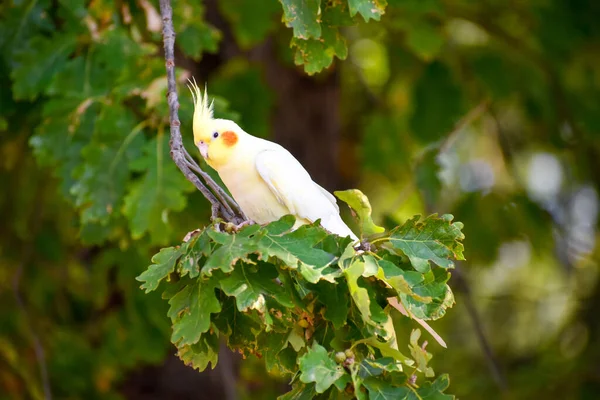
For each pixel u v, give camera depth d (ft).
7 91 32.58
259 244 16.97
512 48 46.80
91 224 31.32
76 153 30.37
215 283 17.29
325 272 16.92
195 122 23.21
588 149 49.75
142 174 30.14
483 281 56.85
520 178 49.98
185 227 33.01
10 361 39.09
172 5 31.99
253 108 40.86
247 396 44.50
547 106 47.65
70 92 30.83
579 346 50.65
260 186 22.84
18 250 42.29
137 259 39.99
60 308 44.37
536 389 47.24
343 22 23.62
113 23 31.89
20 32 31.58
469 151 58.08
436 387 17.04
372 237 18.53
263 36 38.52
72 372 41.96
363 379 16.94
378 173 47.52
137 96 30.94
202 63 45.37
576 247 52.44
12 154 36.70
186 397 47.16
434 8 38.91
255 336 18.40
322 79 47.32
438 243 18.24
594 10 45.19
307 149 47.03
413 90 45.57
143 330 41.60
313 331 18.61
